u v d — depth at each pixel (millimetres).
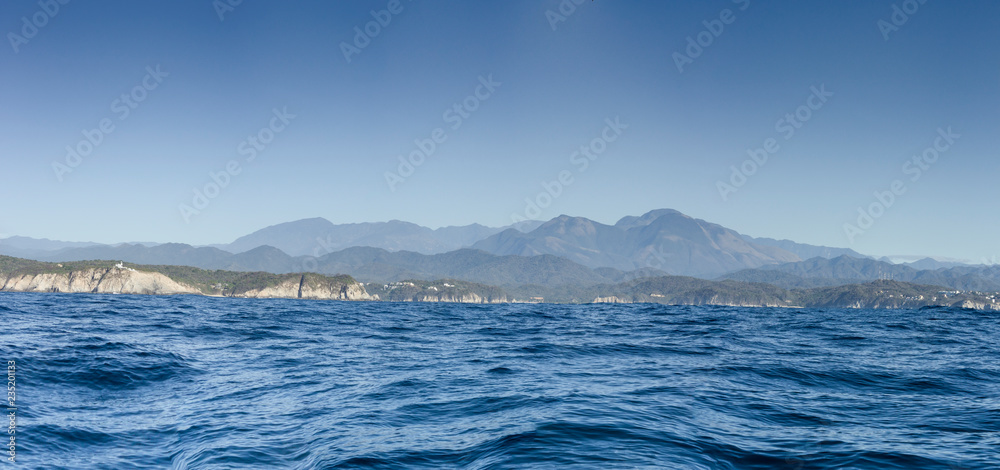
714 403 17062
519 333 46594
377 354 30375
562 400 17000
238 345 34062
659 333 46594
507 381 21062
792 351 32688
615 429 13383
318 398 18047
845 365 26203
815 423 14773
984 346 37438
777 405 17062
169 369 23484
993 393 19594
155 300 138125
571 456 11273
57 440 13258
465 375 22609
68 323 47531
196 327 46969
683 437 12875
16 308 71125
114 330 41750
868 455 11781
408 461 11336
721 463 11148
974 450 12180
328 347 33938
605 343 36625
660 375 22641
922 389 20344
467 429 13789
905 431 13930
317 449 12398
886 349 34531
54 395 18094
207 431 14195
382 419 15125
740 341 39094
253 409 16594
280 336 41156
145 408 16906
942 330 55250
